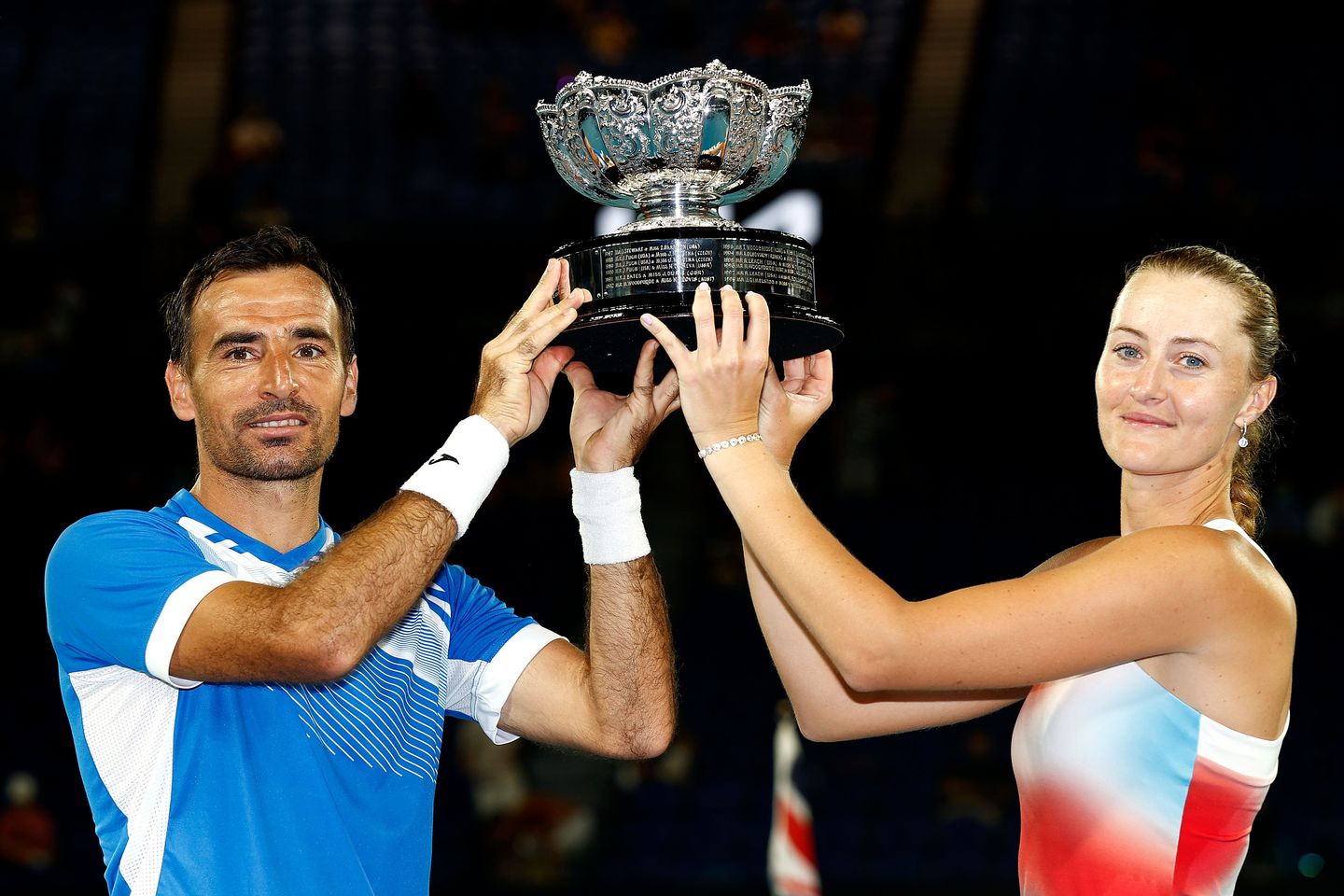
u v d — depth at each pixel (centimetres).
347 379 1121
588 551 1166
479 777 4050
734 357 973
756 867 4072
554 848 3978
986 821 4044
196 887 949
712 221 1062
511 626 1183
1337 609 4997
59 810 4425
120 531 1016
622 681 1141
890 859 4050
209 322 1049
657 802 4309
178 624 962
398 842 1016
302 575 966
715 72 1067
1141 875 955
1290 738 4578
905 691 1015
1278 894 3859
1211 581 921
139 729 994
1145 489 1005
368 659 1056
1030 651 918
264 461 1037
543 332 1034
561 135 1121
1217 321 958
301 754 988
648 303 1012
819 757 4444
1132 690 959
